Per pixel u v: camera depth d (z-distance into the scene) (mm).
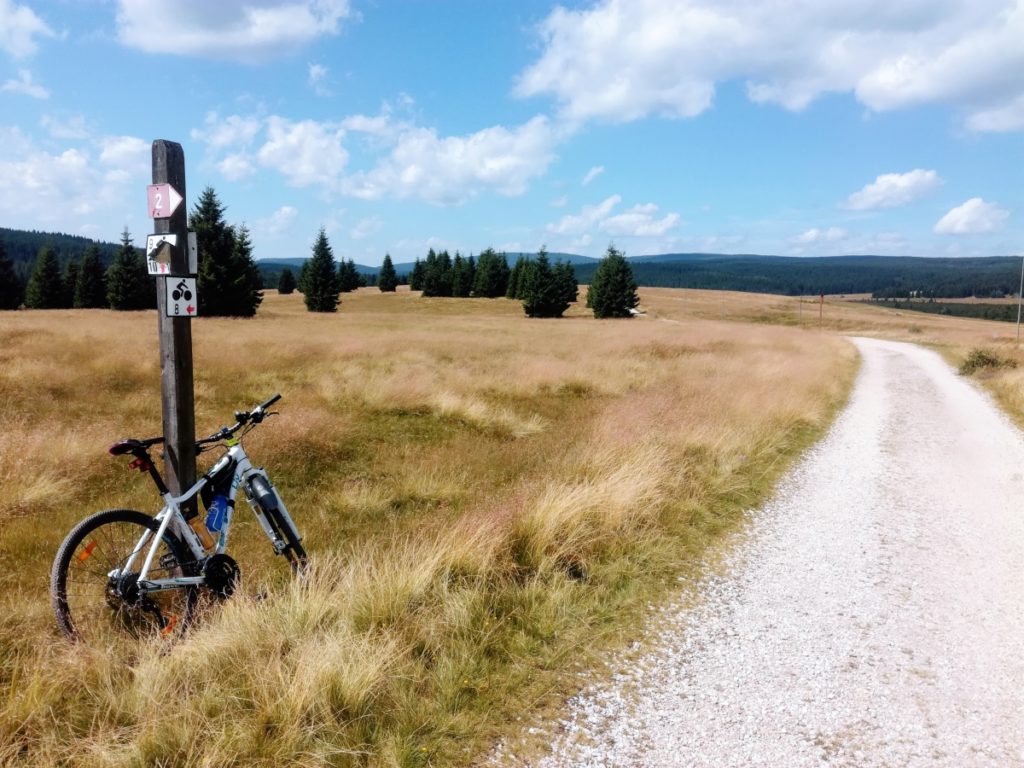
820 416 13445
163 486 3639
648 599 4707
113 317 34781
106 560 3480
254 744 2746
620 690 3525
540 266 61906
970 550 6094
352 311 66812
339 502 6453
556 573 4762
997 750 3135
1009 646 4215
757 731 3225
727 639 4199
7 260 62219
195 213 47188
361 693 3047
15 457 6520
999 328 67062
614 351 23594
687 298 99062
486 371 17375
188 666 3139
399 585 4047
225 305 47156
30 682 2898
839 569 5516
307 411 9938
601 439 8492
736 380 15086
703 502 6941
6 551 4719
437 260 96312
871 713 3420
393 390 12656
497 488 7297
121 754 2594
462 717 3135
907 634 4355
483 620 3992
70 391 11344
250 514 5898
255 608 3631
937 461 9984
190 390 4016
